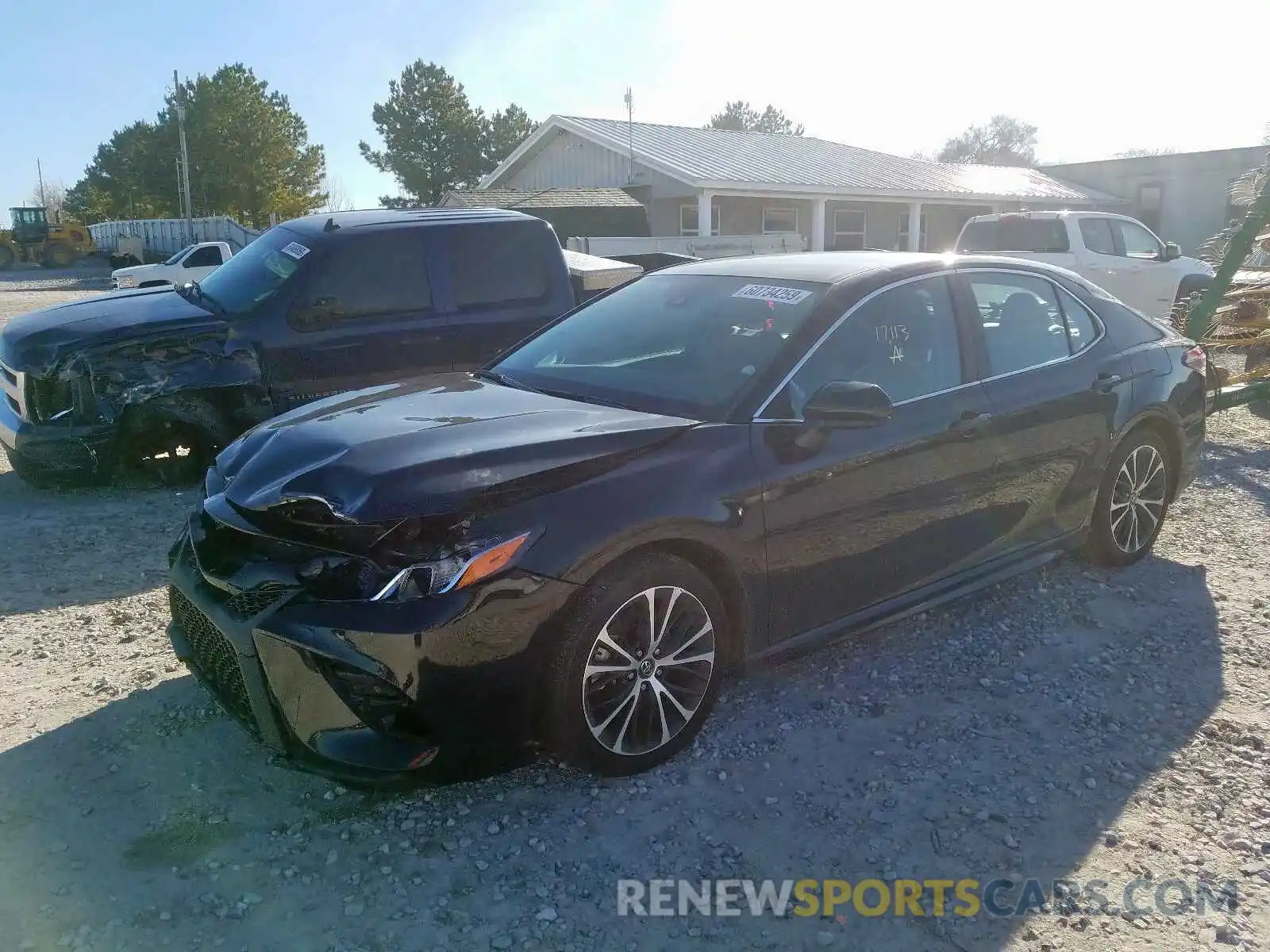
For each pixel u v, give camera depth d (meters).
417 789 3.29
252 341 6.73
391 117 49.09
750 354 3.87
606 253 17.53
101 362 6.51
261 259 7.28
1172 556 5.55
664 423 3.51
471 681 2.94
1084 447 4.77
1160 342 5.34
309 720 2.92
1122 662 4.27
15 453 6.64
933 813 3.20
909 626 4.59
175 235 39.47
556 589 3.03
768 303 4.12
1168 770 3.45
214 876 2.87
